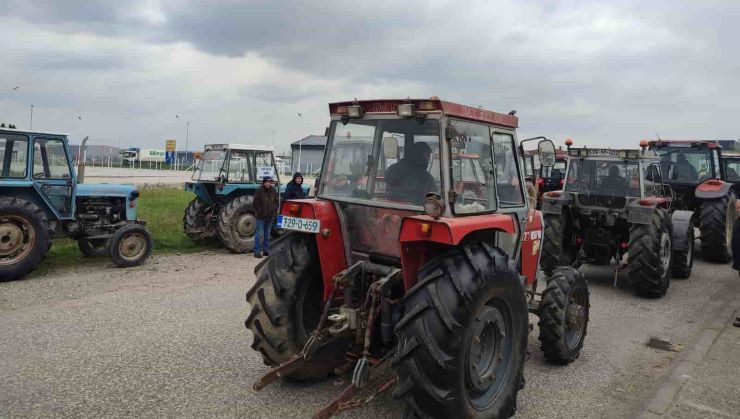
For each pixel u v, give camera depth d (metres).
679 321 6.07
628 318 6.18
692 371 4.40
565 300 4.50
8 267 7.30
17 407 3.57
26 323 5.41
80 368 4.26
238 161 10.99
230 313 5.88
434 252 3.50
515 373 3.58
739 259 6.63
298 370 3.89
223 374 4.20
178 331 5.23
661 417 3.59
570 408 3.81
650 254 6.86
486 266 3.29
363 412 3.58
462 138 3.58
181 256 9.73
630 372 4.52
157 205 15.48
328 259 3.74
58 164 8.40
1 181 7.76
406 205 3.54
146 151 53.50
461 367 3.06
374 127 3.74
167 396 3.78
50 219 8.33
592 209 7.54
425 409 3.00
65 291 6.83
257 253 9.80
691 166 10.36
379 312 3.46
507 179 4.17
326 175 3.98
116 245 8.41
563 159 14.31
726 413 3.66
